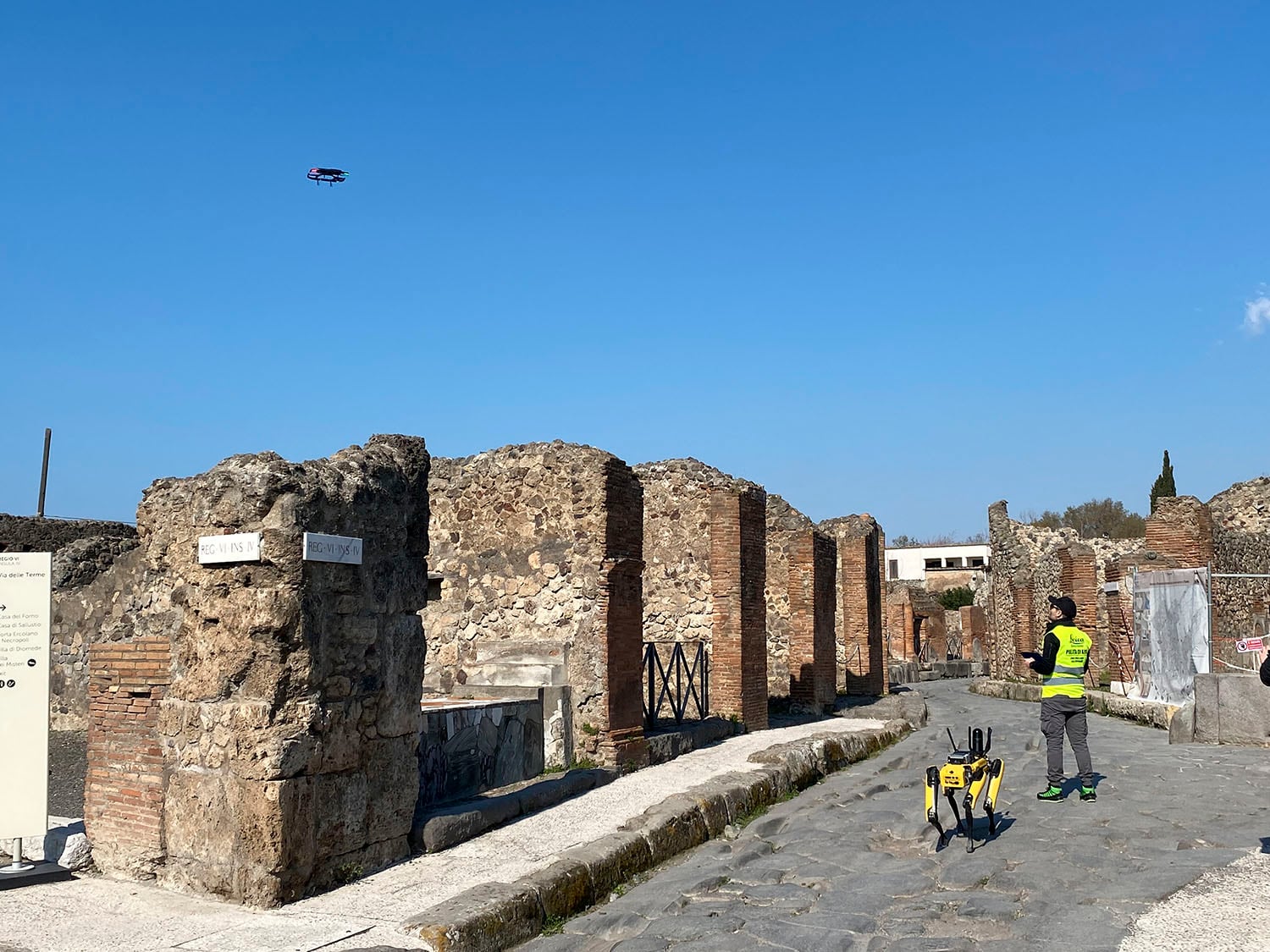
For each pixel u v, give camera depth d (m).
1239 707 15.93
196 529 8.51
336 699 8.59
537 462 15.52
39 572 8.80
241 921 7.46
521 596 15.29
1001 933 7.29
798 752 13.81
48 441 31.70
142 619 8.94
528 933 7.73
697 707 18.47
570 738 13.43
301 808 8.10
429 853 9.33
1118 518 77.31
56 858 8.92
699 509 20.38
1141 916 7.18
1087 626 30.31
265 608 8.11
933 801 9.38
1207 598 19.56
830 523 29.75
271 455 8.62
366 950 6.69
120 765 8.77
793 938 7.32
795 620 22.52
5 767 8.59
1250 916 6.99
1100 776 12.77
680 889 8.65
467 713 11.40
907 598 48.28
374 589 9.10
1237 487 33.75
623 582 14.47
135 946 6.90
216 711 8.18
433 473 16.27
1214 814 10.36
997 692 31.38
